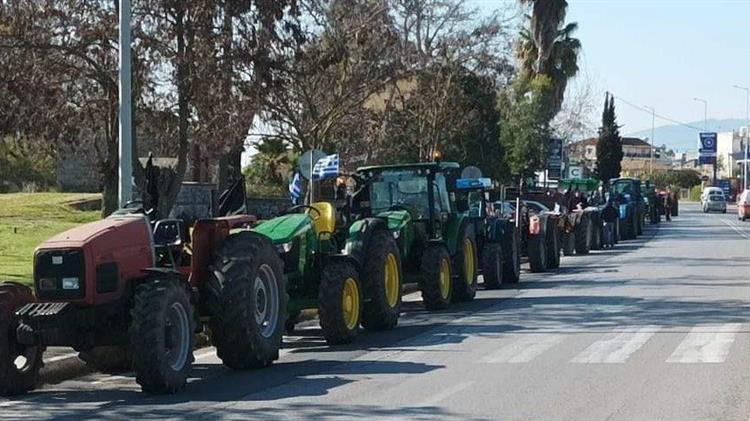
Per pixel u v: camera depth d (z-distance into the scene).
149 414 10.73
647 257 34.47
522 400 11.02
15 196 56.94
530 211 31.03
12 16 21.91
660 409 10.51
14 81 22.47
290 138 31.47
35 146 27.38
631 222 46.00
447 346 15.12
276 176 46.84
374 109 41.03
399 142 43.84
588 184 44.19
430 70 40.44
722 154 166.38
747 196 68.25
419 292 24.28
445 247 20.31
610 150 82.81
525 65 58.94
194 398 11.60
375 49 31.75
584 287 24.02
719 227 58.69
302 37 24.19
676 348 14.46
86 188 68.75
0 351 11.70
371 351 14.91
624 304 20.12
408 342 15.73
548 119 56.09
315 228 16.52
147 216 12.92
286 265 15.61
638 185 50.88
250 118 25.81
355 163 36.50
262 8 22.70
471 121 47.38
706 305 19.77
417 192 20.66
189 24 22.53
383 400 11.17
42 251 11.64
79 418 10.65
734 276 26.55
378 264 16.86
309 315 19.56
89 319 11.79
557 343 15.11
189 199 32.09
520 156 54.78
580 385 11.83
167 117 24.23
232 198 16.28
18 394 12.12
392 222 19.48
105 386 12.84
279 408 10.87
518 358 13.84
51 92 23.00
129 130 17.91
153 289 11.72
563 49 58.72
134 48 22.66
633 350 14.33
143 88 23.67
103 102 24.05
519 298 21.92
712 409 10.48
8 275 22.45
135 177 24.12
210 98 23.08
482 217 24.36
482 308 20.17
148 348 11.49
